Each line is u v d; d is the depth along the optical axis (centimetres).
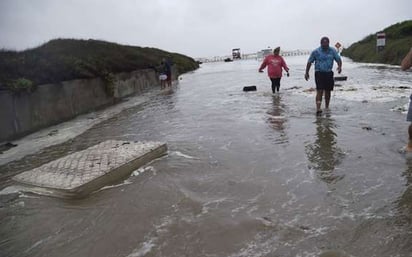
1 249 429
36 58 1341
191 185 572
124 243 420
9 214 519
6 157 848
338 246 379
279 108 1216
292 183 552
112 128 1105
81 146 904
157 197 536
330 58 1055
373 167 592
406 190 499
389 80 1884
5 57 1237
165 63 2425
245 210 474
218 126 991
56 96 1295
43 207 534
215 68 5816
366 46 4809
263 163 651
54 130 1153
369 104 1180
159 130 1007
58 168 655
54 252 414
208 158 704
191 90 2119
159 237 425
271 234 412
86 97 1534
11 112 1041
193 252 390
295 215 452
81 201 545
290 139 798
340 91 1530
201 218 461
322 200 488
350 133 816
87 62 1648
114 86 1803
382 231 402
